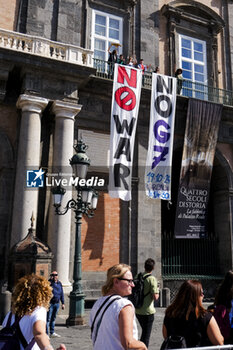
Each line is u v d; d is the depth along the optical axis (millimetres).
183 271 17203
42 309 3168
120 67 15469
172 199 19719
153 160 15617
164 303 14711
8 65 13617
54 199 10312
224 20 21719
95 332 3082
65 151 13953
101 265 14852
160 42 19516
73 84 14680
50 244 13156
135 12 19078
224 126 18844
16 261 10602
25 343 3033
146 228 15766
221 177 18859
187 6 20578
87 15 17641
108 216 15469
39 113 14016
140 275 6570
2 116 14523
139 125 16688
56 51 15164
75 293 10047
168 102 16312
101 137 15805
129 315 2932
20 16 15992
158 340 8758
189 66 20031
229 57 21344
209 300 16766
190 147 17078
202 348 3186
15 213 12992
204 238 17766
